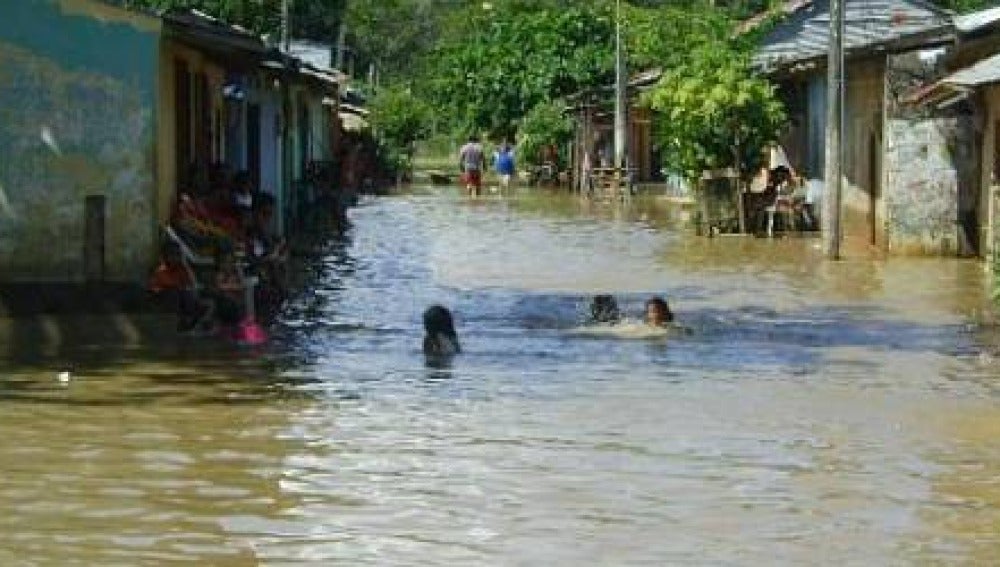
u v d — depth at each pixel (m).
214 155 36.38
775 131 51.16
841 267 39.91
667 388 22.03
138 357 24.42
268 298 30.02
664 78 55.78
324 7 112.00
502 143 101.38
